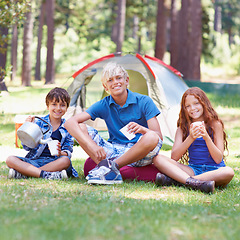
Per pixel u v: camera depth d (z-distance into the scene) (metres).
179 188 3.62
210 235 2.10
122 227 2.14
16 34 29.66
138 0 29.33
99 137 4.06
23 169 3.86
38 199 2.87
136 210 2.59
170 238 1.99
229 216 2.61
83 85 7.82
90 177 3.70
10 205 2.62
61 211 2.48
